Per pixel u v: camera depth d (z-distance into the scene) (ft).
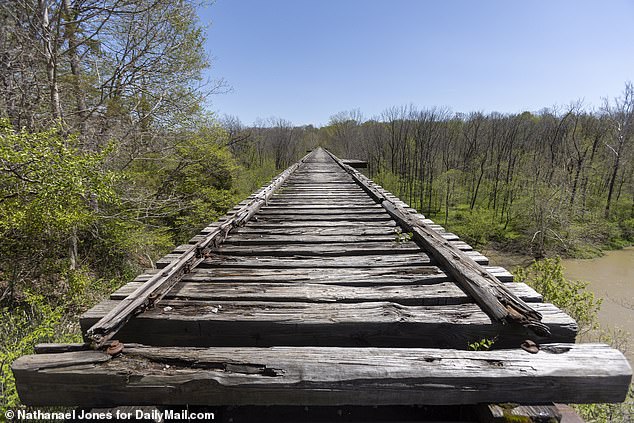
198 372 4.23
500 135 122.21
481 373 4.16
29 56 22.94
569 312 20.39
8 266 20.16
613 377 4.17
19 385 4.28
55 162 16.31
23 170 15.80
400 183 126.00
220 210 44.14
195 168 39.42
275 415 4.96
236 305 6.41
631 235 76.79
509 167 105.60
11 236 19.77
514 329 5.57
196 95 34.35
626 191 93.04
